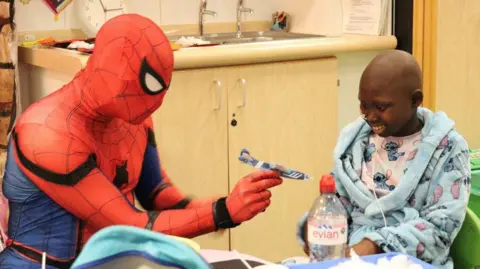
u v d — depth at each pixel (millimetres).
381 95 1452
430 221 1441
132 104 1404
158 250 832
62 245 1475
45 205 1460
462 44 2824
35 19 2832
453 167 1468
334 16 3133
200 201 1690
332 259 1308
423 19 2787
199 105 2549
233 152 2656
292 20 3375
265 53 2598
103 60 1390
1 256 1500
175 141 2527
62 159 1403
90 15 2938
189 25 3211
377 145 1579
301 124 2783
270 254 2803
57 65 2449
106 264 830
